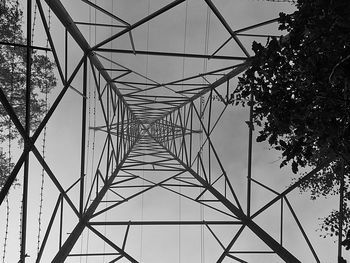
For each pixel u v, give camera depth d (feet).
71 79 30.32
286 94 13.43
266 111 13.91
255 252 30.30
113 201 42.91
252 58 14.03
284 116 13.53
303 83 13.30
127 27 32.65
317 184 33.53
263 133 14.42
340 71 12.22
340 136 12.89
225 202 36.27
